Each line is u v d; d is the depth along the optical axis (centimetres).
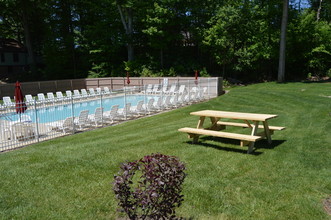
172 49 3309
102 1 3127
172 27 3081
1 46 3994
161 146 750
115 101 2017
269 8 2738
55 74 3434
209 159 634
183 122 1116
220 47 2748
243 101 1564
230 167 582
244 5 2672
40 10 3416
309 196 446
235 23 2673
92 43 3197
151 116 1348
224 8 2705
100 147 756
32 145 869
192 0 2992
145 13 2973
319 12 3291
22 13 3344
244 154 664
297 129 874
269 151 677
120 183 322
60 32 3391
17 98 1221
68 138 948
